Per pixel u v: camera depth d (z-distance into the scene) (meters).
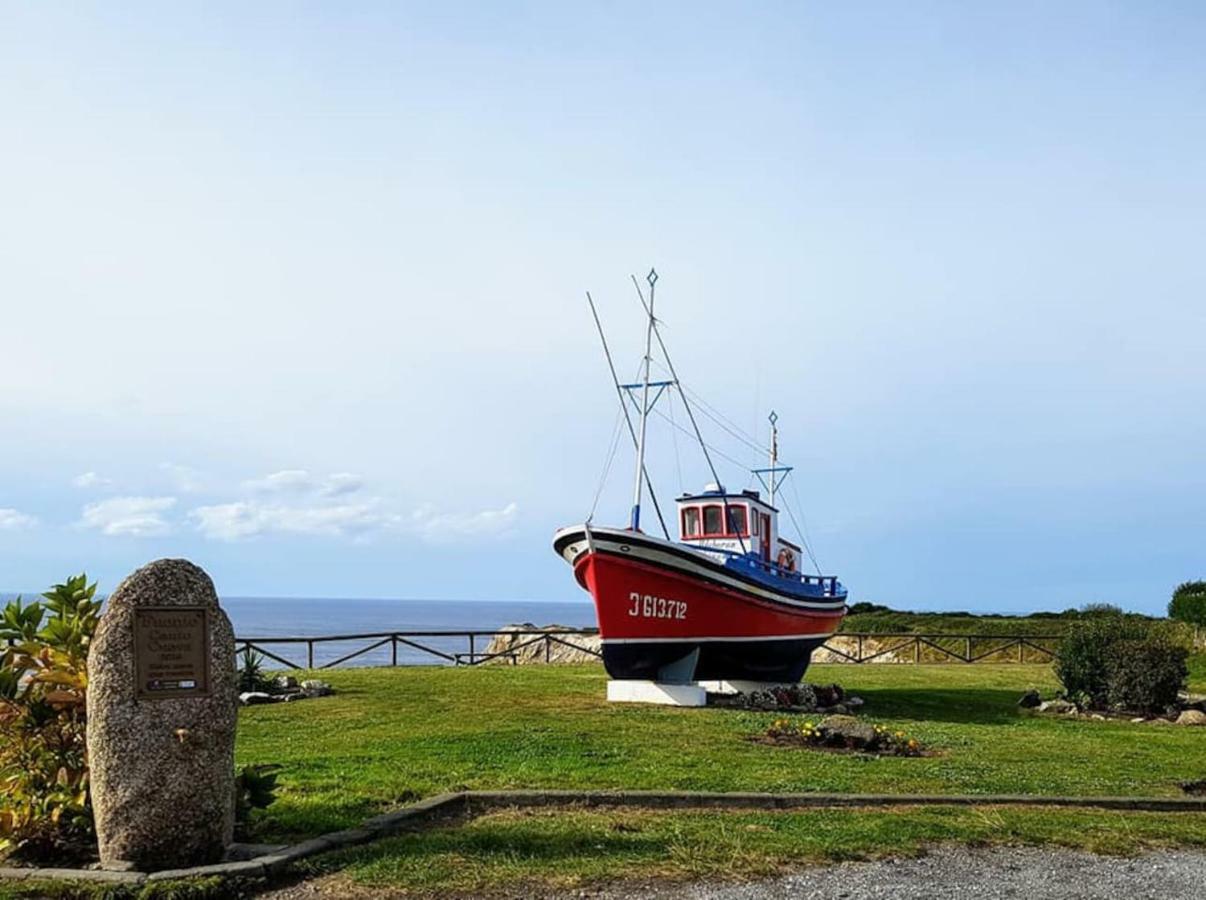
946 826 8.94
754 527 21.97
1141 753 13.84
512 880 7.21
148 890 6.68
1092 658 19.53
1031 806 10.00
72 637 8.16
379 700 17.36
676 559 18.23
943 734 15.09
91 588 8.59
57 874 6.95
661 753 12.29
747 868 7.59
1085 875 7.78
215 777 7.43
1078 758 13.14
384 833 8.35
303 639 23.28
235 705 7.66
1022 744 14.30
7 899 6.57
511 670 24.78
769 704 18.16
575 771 11.00
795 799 9.73
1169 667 18.86
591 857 7.77
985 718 18.05
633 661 18.41
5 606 8.43
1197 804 10.31
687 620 18.66
